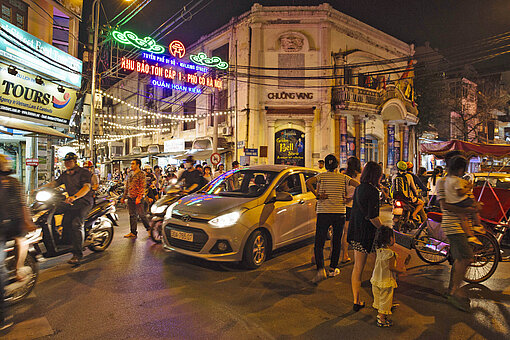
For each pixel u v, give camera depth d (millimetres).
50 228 4871
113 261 5551
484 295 4285
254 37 18797
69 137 12844
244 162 16125
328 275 4941
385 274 3387
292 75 18828
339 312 3684
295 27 18844
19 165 16750
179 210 5441
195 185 7336
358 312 3689
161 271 5043
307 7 18625
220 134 21031
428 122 25797
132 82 31422
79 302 3891
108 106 35750
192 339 3072
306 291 4309
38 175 15828
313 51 18797
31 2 11531
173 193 7207
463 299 4133
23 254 3748
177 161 25719
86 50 15227
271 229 5441
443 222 4105
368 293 4250
